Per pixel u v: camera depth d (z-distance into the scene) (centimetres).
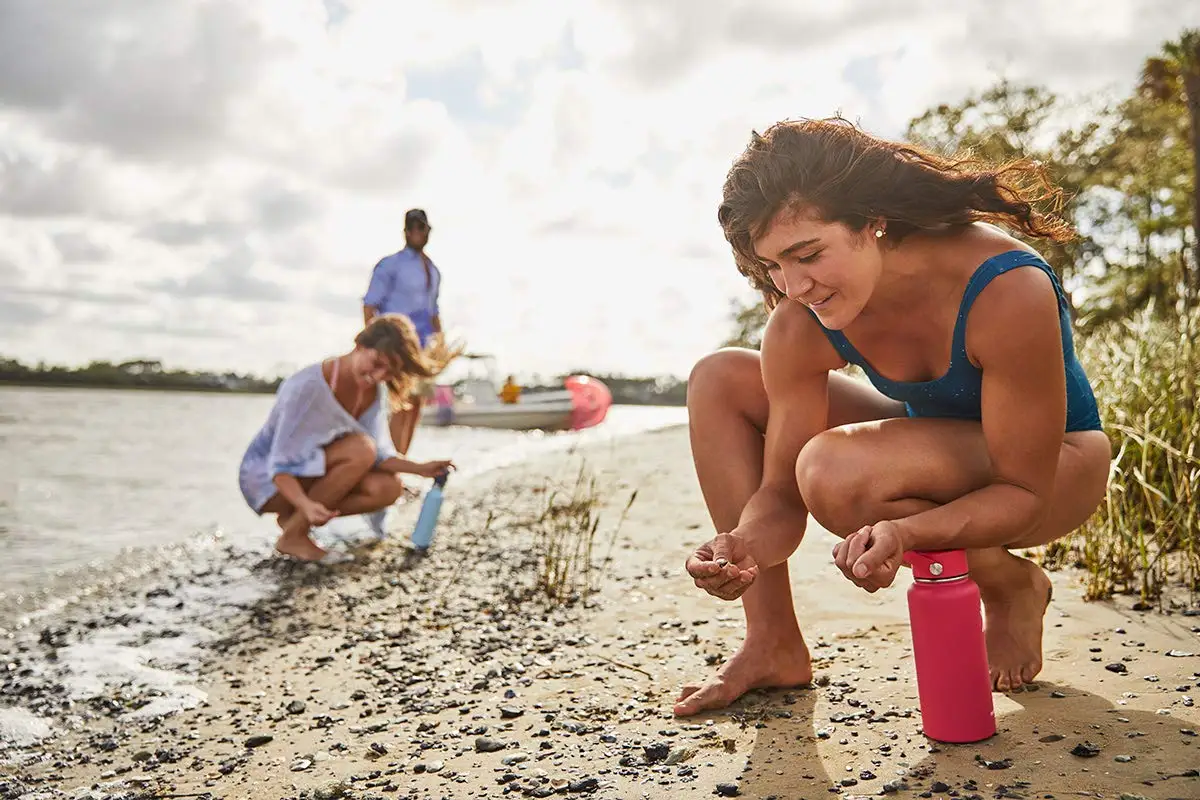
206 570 468
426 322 691
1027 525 174
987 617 215
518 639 306
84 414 2497
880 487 180
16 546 556
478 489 698
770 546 195
